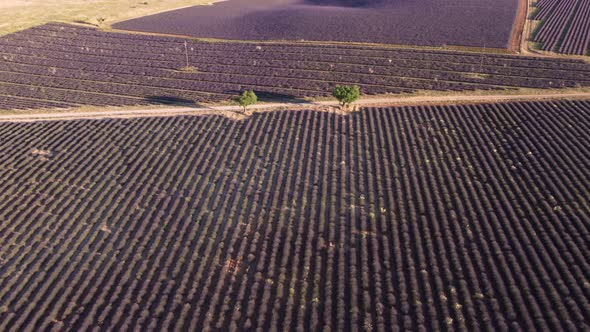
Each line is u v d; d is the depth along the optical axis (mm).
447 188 47969
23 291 36219
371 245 40062
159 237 41500
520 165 50812
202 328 32375
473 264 37875
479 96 70562
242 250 39656
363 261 38062
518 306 33281
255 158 54906
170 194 47906
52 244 40875
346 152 55781
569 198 44469
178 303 34500
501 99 69125
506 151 54219
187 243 40469
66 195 47844
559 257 37406
